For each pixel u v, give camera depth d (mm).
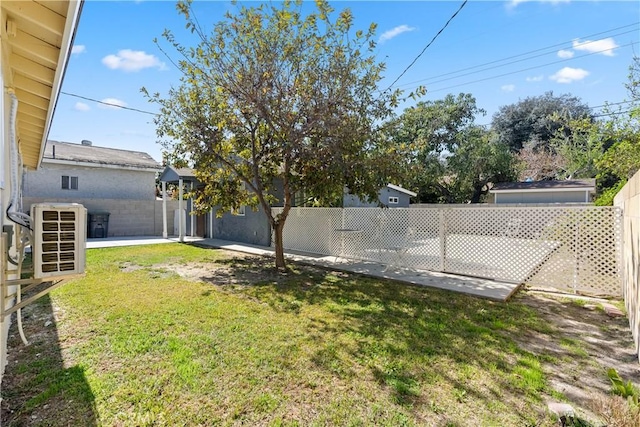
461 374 2928
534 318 4465
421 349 3436
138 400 2490
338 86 6430
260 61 6129
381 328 4008
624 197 5082
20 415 2299
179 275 6918
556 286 6059
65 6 1876
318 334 3801
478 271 6844
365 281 6598
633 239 3965
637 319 3443
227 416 2332
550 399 2562
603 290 5633
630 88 9672
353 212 9102
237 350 3355
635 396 2406
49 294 5277
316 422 2279
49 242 1994
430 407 2451
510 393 2643
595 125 9625
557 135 25453
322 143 6852
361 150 7145
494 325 4180
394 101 6852
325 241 9750
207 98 7160
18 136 4734
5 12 1928
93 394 2551
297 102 6656
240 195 8961
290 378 2840
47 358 3133
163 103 7375
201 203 9406
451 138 22969
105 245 11523
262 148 7750
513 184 20500
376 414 2367
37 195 13734
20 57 2594
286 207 7785
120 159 16500
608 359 3283
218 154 7648
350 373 2934
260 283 6312
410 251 7789
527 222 6352
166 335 3701
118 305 4762
